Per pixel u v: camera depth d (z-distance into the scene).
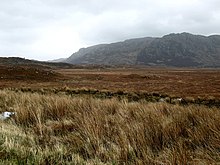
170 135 7.20
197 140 6.92
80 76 75.62
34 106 10.91
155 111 9.61
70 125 8.74
